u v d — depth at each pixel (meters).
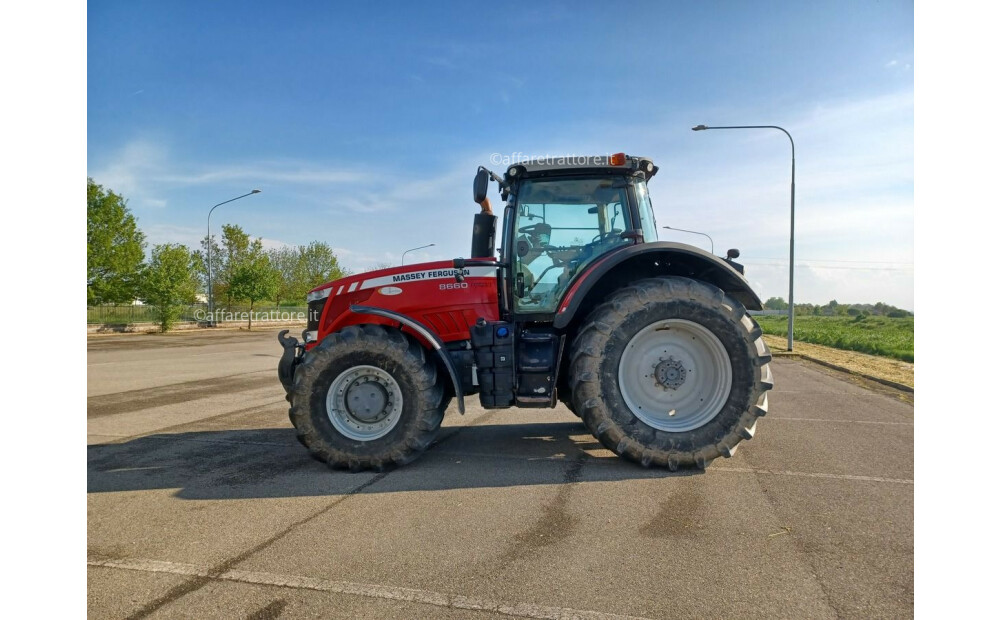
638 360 4.37
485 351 4.53
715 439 4.12
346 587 2.50
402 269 4.83
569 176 4.81
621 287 4.64
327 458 4.23
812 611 2.27
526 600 2.37
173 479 4.12
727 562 2.69
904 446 4.80
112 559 2.81
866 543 2.87
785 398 7.49
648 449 4.11
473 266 4.76
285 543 2.97
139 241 29.78
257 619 2.27
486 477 4.05
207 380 10.08
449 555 2.79
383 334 4.29
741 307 4.23
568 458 4.54
